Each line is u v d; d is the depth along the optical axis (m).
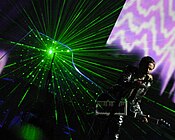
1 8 8.66
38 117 5.04
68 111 6.48
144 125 6.35
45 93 5.61
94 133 5.63
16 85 6.19
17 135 4.37
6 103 5.45
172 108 7.26
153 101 7.49
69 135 5.21
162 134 5.96
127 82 3.64
